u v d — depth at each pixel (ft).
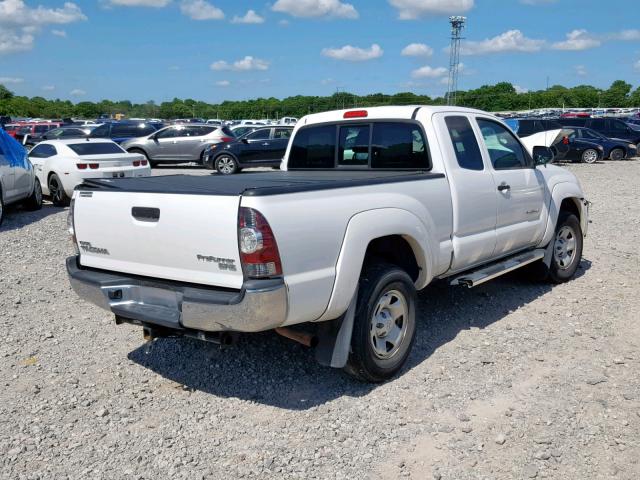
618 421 12.92
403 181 15.39
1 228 35.63
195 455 11.96
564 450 11.89
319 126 19.88
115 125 84.02
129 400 14.25
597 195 49.90
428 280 16.07
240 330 12.28
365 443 12.30
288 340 17.66
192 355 16.75
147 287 13.71
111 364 16.24
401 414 13.43
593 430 12.58
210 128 74.49
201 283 12.84
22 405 13.99
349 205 13.67
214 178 16.66
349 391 14.56
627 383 14.74
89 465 11.66
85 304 21.25
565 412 13.34
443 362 16.10
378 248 15.30
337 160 19.48
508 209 19.43
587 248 29.45
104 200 14.23
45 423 13.20
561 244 23.16
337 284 13.24
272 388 14.76
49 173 44.39
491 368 15.71
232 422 13.23
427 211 15.88
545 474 11.16
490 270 18.93
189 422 13.23
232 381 15.16
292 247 12.33
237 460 11.77
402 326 15.26
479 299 21.39
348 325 13.82
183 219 12.79
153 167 78.02
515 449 11.97
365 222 13.84
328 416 13.37
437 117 17.42
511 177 19.58
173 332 14.29
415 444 12.23
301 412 13.58
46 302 21.42
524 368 15.70
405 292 15.08
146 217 13.47
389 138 18.10
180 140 73.87
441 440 12.36
